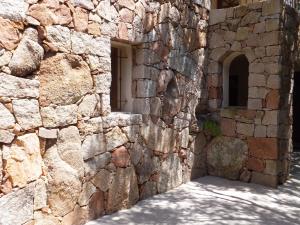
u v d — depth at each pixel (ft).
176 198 15.08
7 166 8.28
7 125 8.33
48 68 9.77
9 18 8.45
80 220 11.19
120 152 12.94
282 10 17.28
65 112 10.33
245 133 18.22
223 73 19.63
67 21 10.27
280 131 17.78
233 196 15.83
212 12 19.15
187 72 17.29
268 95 17.47
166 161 15.89
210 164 19.27
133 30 13.28
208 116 19.31
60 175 10.15
